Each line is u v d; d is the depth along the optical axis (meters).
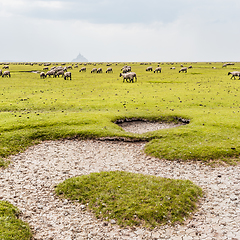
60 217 12.29
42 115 31.36
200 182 16.22
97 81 68.56
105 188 15.01
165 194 14.02
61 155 20.98
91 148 22.72
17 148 21.48
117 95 46.41
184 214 12.43
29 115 31.31
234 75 69.38
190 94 46.28
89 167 18.81
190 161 19.41
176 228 11.43
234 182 15.88
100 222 11.98
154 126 29.92
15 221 11.11
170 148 21.42
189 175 17.34
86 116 31.00
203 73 88.06
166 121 31.39
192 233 11.02
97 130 25.78
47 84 62.88
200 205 13.35
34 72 104.62
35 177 16.70
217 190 15.05
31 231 10.87
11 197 13.74
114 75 87.06
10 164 18.61
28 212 12.44
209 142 22.20
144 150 22.03
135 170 18.39
